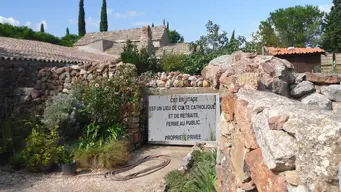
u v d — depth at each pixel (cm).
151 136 784
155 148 753
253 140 183
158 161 641
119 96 745
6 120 806
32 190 503
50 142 606
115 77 766
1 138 732
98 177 559
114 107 723
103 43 2381
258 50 1173
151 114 788
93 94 722
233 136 249
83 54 1738
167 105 780
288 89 291
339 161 108
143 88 805
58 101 714
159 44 2434
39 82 870
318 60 1838
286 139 138
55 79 853
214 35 1244
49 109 699
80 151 630
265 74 268
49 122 676
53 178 560
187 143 765
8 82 948
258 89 253
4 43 1301
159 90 808
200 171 421
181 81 795
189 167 502
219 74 325
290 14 4422
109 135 689
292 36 4453
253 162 178
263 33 3706
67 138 702
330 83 307
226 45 1223
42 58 1084
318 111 149
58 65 1166
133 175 562
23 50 1192
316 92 297
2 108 915
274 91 267
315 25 4300
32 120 765
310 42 4441
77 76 834
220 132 319
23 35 2602
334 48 3862
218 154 335
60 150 605
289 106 167
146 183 522
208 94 761
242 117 209
